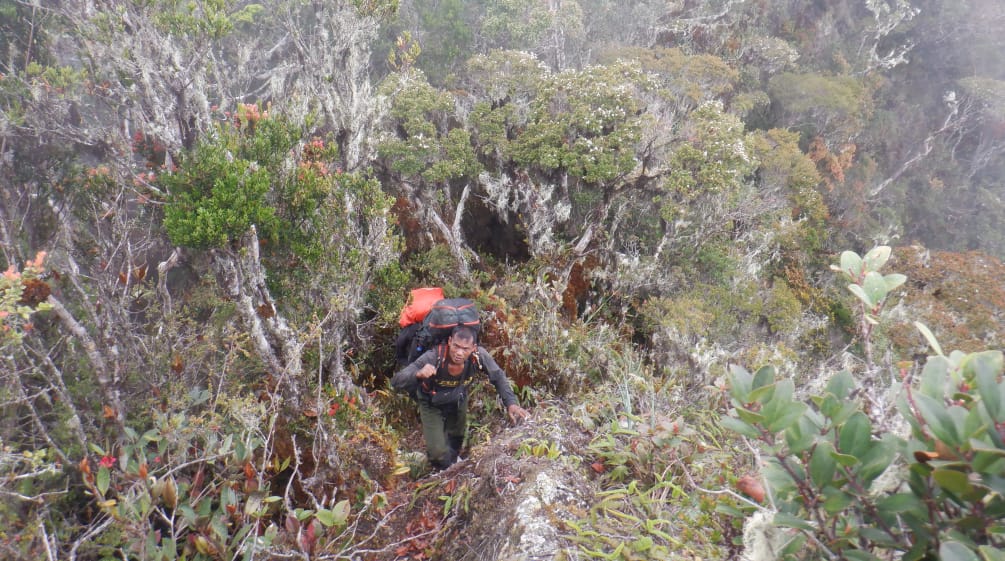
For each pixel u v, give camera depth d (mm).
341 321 4328
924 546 1401
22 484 2779
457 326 3762
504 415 4734
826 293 11992
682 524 2830
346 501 2824
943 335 9266
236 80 6352
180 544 3102
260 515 2857
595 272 8172
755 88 17594
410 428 5121
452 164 7188
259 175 3568
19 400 2854
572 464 3406
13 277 2420
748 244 10625
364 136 5238
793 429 1482
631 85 8523
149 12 4086
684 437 3324
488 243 8789
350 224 4594
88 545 2768
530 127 7977
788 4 22719
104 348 3307
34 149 4555
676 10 18031
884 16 23641
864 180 19922
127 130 4582
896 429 1649
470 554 3072
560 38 14008
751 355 5848
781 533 1689
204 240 3225
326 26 5078
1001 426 1177
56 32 5410
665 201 8523
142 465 2635
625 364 5086
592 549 2719
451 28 11352
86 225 4477
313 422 3756
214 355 4012
